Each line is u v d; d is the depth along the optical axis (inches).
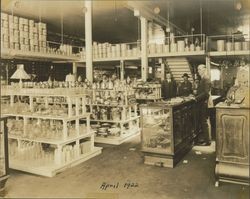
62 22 545.6
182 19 547.5
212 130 318.7
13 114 229.8
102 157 235.8
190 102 263.3
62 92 226.2
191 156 237.1
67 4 425.4
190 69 503.2
